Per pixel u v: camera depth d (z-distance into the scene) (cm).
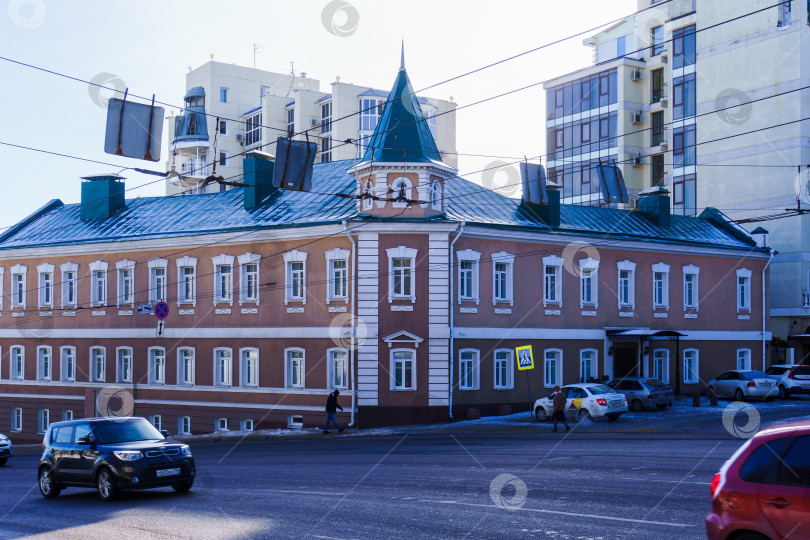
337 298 3725
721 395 4272
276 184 2184
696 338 4572
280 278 3925
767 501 849
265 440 3516
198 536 1284
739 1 5475
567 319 4112
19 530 1427
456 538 1177
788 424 897
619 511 1318
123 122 1598
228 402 4056
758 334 4847
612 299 4288
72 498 1867
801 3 5138
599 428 3109
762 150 5303
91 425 1873
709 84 5656
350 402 3650
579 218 4428
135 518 1495
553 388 4044
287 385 3872
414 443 2895
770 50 5284
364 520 1355
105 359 4503
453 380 3675
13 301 4909
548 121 7100
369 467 2166
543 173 2752
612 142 6575
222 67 8362
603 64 6669
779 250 5212
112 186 4903
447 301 3647
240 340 4034
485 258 3834
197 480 2066
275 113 8106
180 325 4247
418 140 3709
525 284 3975
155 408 4306
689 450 2183
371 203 3697
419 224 3628
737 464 894
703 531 1145
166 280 4309
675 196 5991
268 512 1484
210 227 4209
